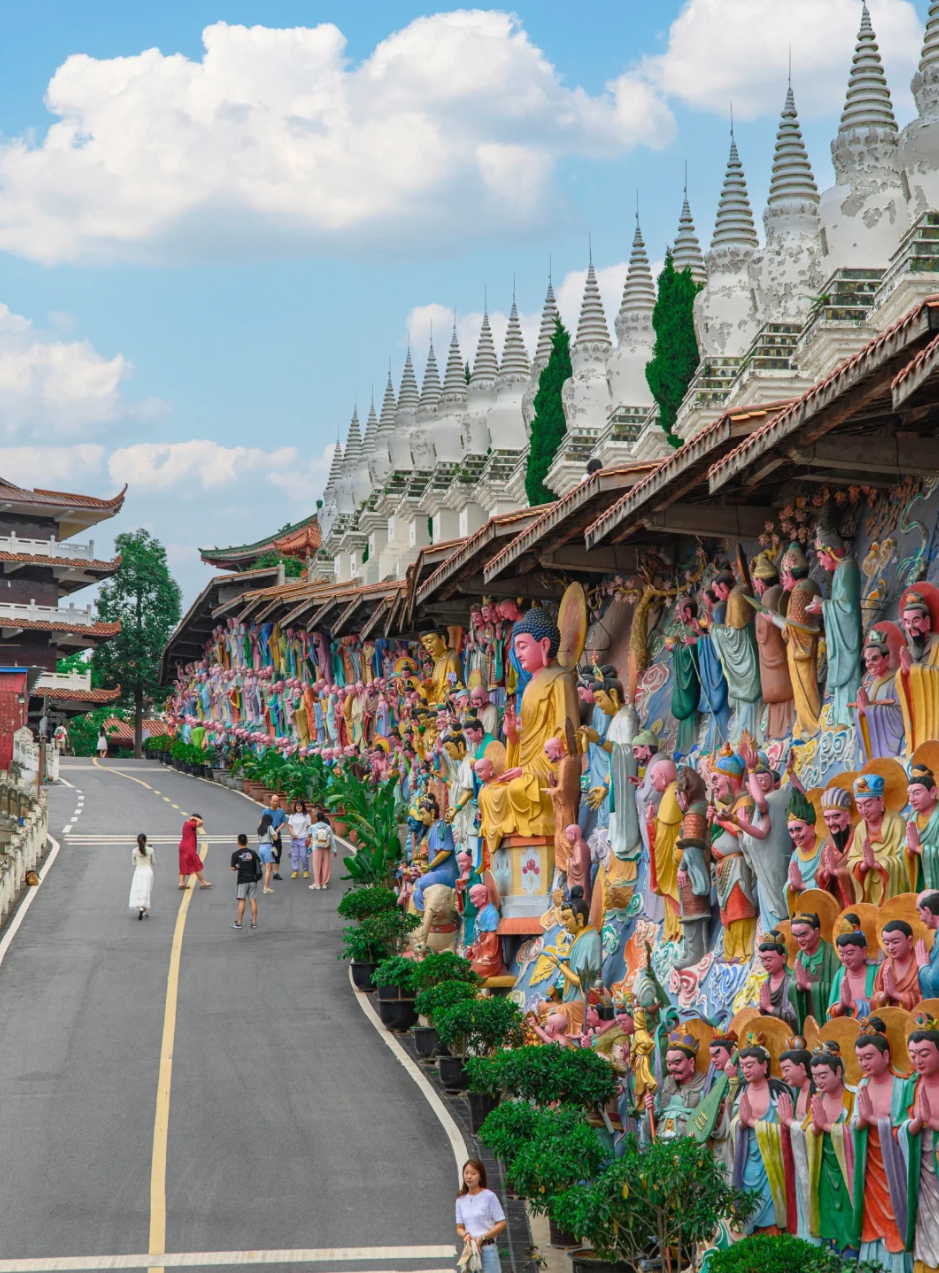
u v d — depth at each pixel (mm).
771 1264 12984
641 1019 18469
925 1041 12742
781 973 15844
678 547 22844
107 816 50562
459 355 47250
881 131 24484
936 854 13906
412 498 48094
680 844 19047
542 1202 16641
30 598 79625
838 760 16547
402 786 40438
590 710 25609
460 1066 22891
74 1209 18516
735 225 27938
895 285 22188
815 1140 14125
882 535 16656
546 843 25703
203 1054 24484
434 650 34500
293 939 32250
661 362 30391
